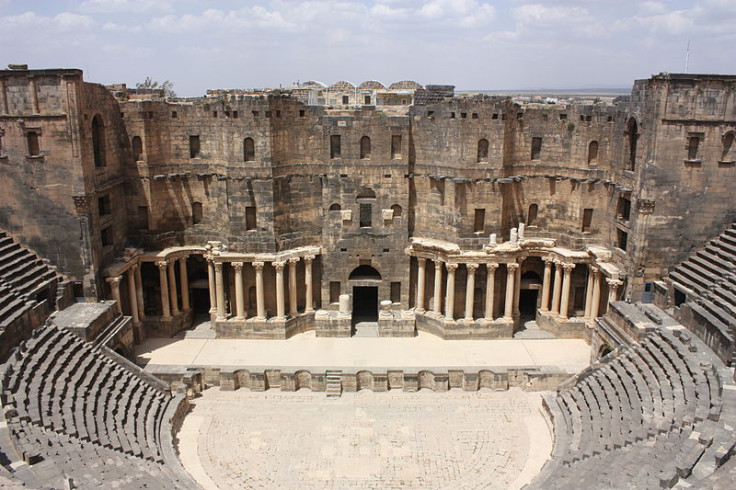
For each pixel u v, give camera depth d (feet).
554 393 134.10
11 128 136.05
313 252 165.58
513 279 163.43
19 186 138.92
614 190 154.20
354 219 166.09
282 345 160.86
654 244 142.10
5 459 85.20
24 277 132.67
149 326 166.09
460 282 166.30
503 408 132.67
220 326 164.55
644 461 87.45
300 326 169.27
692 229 141.90
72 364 118.21
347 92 252.01
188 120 163.02
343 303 165.78
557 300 166.61
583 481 88.28
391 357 153.99
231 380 139.64
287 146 160.35
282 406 133.80
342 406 133.90
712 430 87.97
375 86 255.50
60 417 101.04
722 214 141.49
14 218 140.56
